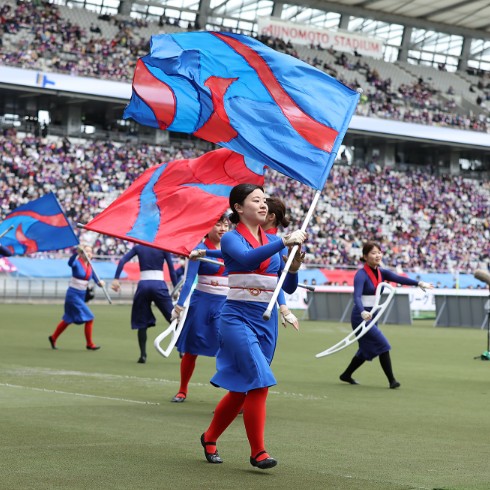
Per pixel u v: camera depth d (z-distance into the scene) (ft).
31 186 136.77
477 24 191.31
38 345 56.54
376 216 164.76
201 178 29.99
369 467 19.89
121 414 27.61
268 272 20.24
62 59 147.64
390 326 96.22
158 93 26.50
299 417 28.25
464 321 96.27
